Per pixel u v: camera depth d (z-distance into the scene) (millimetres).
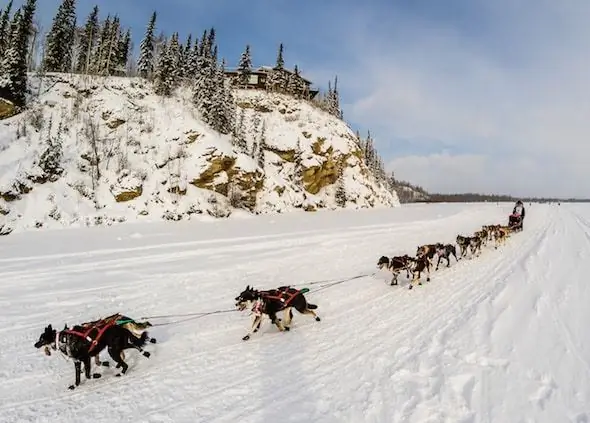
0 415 6078
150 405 6285
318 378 6922
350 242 23172
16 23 43031
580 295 10602
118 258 18156
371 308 11016
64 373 7586
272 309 9305
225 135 46219
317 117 65938
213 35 70062
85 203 31250
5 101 34750
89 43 55625
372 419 5531
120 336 7391
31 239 23141
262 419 5730
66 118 37406
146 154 37750
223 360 7891
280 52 74062
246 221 34719
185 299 12359
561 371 6516
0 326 10031
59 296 12562
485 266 16219
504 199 174625
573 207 61500
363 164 65312
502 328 8359
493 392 5949
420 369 6820
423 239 24547
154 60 56969
